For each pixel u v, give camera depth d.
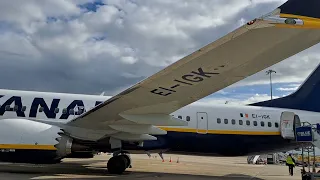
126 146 13.85
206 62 8.91
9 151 11.35
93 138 12.90
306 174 14.98
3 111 13.86
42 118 13.85
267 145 15.94
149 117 12.05
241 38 7.93
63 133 12.11
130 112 11.78
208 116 15.21
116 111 11.59
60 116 13.96
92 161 21.34
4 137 11.43
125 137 13.18
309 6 7.78
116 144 13.36
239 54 8.55
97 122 12.37
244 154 16.00
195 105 15.48
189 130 14.78
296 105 17.44
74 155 15.23
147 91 10.38
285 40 8.03
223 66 9.11
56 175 12.45
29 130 11.65
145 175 14.23
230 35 7.80
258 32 7.73
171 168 19.95
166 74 9.45
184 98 10.98
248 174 18.27
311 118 16.81
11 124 11.67
